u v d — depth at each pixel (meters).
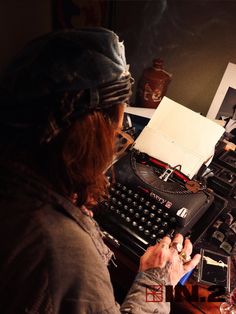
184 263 0.94
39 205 0.53
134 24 1.31
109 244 1.09
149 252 0.92
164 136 1.20
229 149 1.30
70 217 0.57
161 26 1.27
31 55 0.49
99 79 0.50
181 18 1.22
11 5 1.12
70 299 0.56
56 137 0.51
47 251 0.52
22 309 0.54
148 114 1.46
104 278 0.60
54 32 0.52
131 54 1.40
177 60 1.33
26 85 0.47
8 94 0.49
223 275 0.98
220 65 1.27
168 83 1.41
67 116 0.49
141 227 1.06
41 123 0.48
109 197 1.12
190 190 1.10
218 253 1.04
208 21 1.19
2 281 0.53
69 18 1.27
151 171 1.18
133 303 0.80
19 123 0.49
